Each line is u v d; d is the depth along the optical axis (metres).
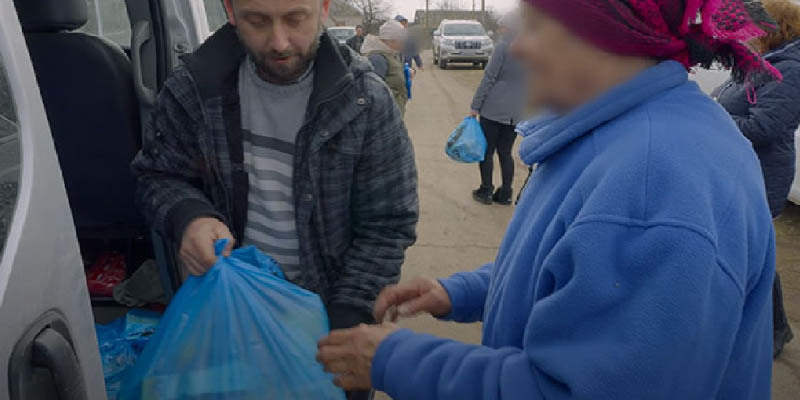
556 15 0.73
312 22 1.28
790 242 4.20
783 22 2.36
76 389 0.93
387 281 1.52
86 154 1.88
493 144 4.96
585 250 0.68
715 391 0.70
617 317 0.67
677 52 0.77
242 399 1.18
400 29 4.86
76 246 1.00
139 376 1.19
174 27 1.91
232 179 1.46
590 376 0.66
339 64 1.36
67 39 1.75
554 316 0.70
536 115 0.82
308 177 1.42
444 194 5.43
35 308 0.88
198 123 1.42
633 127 0.73
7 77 0.91
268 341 1.21
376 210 1.52
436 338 0.86
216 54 1.41
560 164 0.82
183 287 1.28
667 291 0.64
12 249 0.85
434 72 17.91
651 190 0.68
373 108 1.41
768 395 0.85
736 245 0.67
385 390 0.86
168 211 1.43
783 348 2.91
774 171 2.51
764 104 2.39
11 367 0.83
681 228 0.64
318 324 1.30
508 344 0.83
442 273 3.83
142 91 1.76
